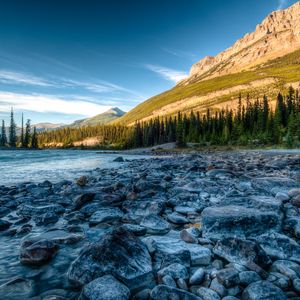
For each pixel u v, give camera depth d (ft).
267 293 13.92
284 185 39.83
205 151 239.30
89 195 36.22
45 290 16.16
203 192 40.09
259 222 22.93
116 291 14.56
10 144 369.09
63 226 28.04
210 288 15.17
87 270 16.97
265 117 320.70
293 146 225.97
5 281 17.26
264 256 17.62
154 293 14.39
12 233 25.84
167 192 42.06
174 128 394.32
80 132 622.54
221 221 23.07
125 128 587.68
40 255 19.70
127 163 120.57
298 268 16.89
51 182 61.46
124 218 29.50
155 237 22.43
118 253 17.66
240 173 61.93
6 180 65.62
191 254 18.75
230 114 371.76
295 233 22.93
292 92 337.52
